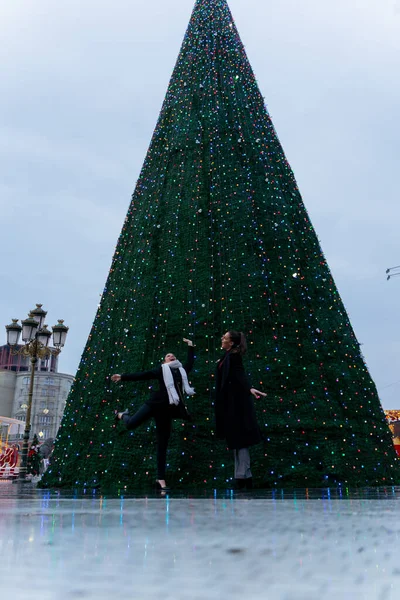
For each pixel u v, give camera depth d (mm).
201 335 8742
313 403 7961
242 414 5039
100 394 9188
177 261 9781
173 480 7000
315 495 3291
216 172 11000
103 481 7520
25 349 15023
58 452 9336
